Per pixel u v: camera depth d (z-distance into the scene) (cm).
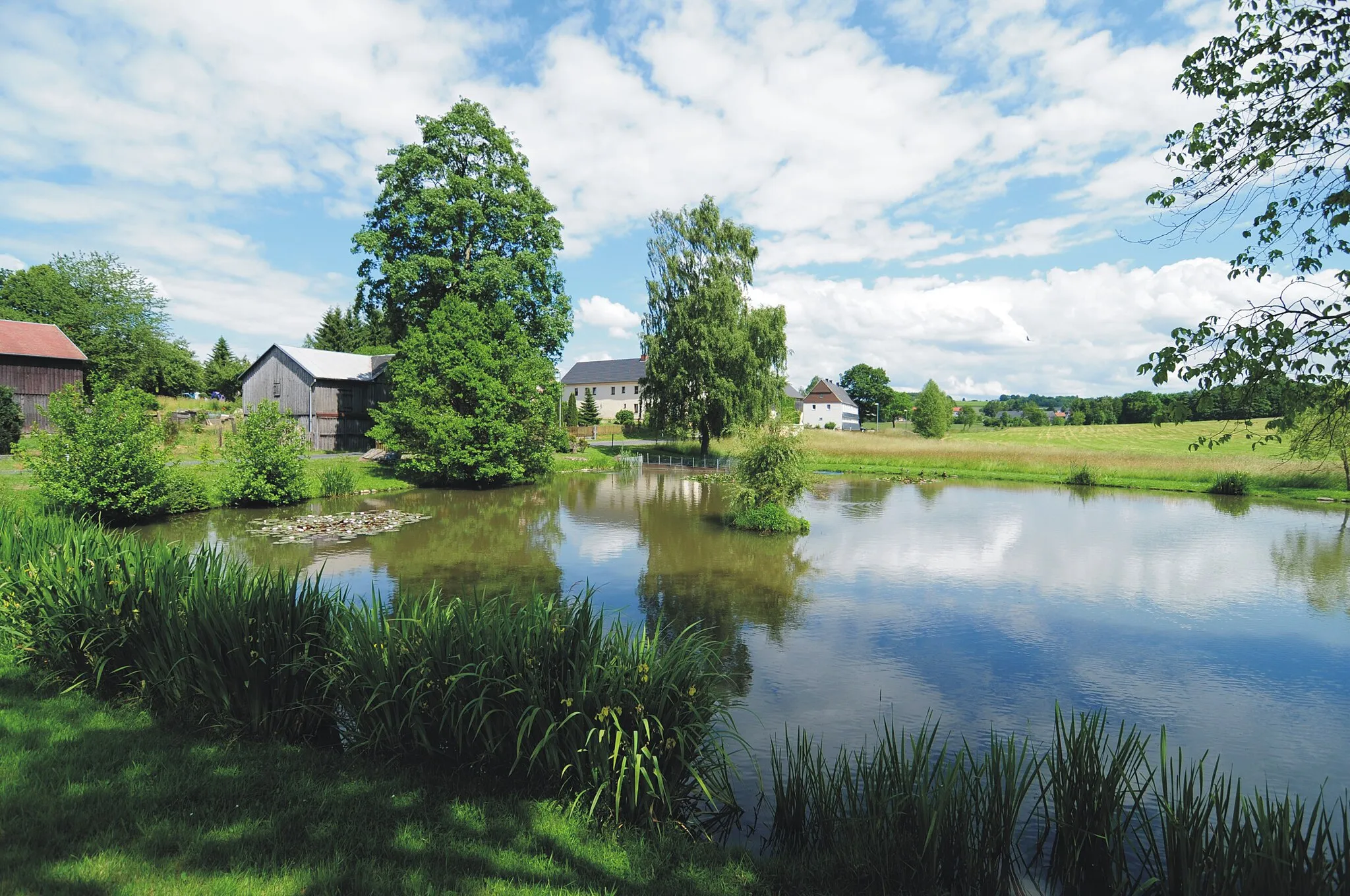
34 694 575
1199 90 572
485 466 2783
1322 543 1803
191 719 543
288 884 349
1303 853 359
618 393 8931
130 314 5112
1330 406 503
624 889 381
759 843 475
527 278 3347
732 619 1085
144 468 1750
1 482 1873
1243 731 719
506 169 3294
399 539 1703
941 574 1420
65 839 376
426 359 2809
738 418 3897
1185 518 2256
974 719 730
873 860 413
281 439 2200
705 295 3981
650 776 462
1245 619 1119
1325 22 514
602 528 1922
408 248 3212
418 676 512
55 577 653
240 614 535
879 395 12244
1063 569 1484
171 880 346
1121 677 866
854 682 832
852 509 2438
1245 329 488
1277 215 542
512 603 600
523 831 421
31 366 3167
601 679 485
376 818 423
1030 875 452
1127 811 541
